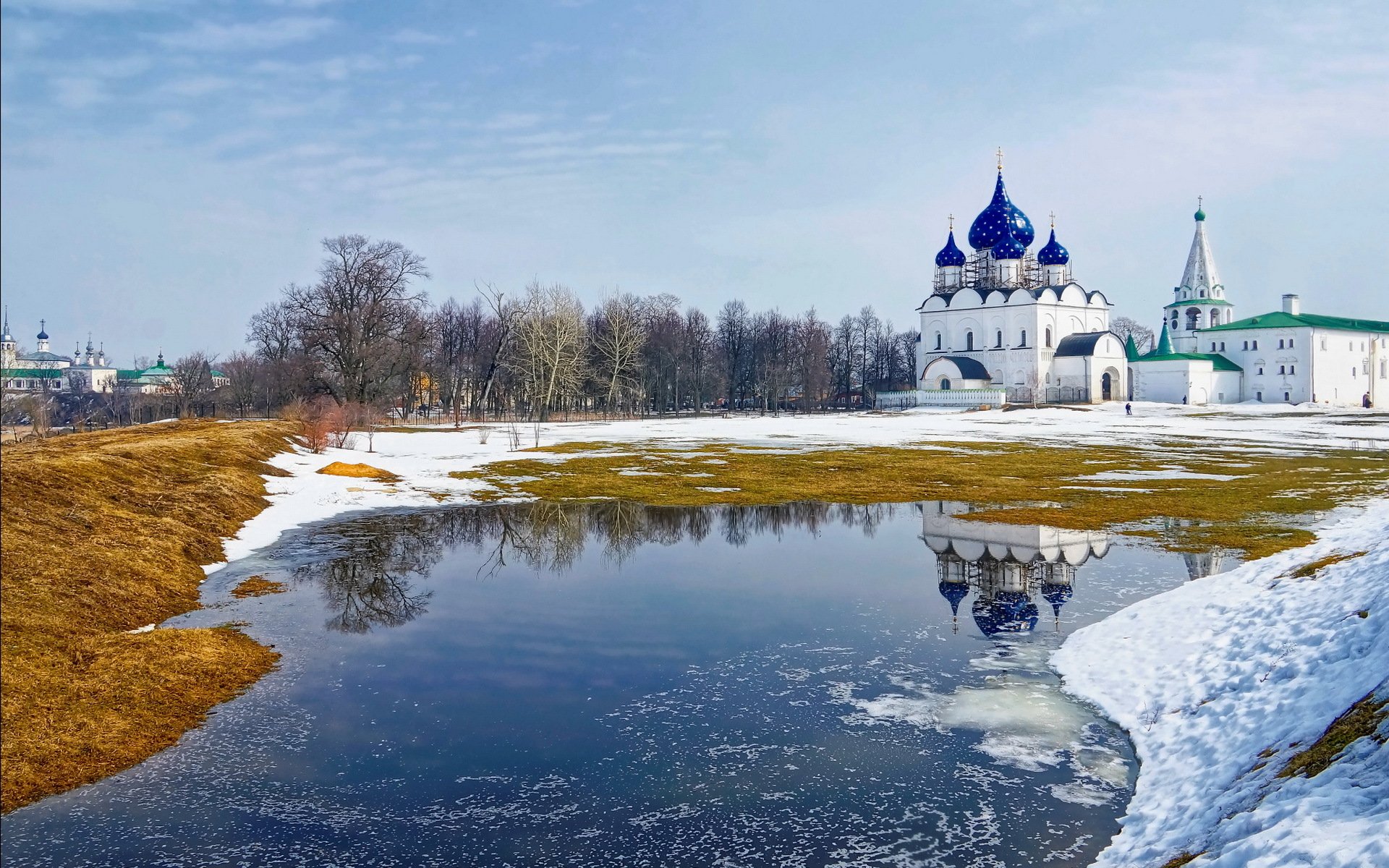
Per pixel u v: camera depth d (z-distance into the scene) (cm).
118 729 1315
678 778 1187
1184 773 1114
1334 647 1252
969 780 1177
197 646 1653
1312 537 2566
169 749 1282
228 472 3419
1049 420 8669
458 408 7719
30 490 2377
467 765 1227
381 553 2611
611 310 10319
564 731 1335
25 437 5353
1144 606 1841
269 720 1380
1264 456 4956
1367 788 827
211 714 1405
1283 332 12250
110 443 3725
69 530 2214
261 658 1662
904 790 1155
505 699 1462
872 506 3478
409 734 1325
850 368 15038
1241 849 790
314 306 7731
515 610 1997
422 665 1627
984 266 13075
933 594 2109
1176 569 2256
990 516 3152
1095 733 1316
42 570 1909
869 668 1602
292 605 2030
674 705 1436
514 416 9838
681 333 12356
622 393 10912
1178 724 1256
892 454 5306
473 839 1040
